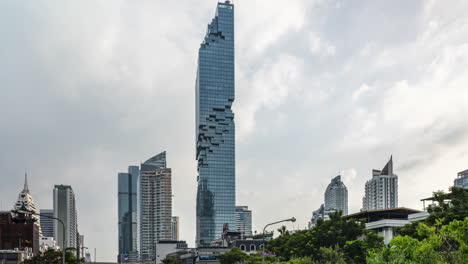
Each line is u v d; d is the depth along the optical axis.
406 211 95.50
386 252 32.56
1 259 113.69
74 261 87.00
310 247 76.69
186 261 150.25
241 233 169.38
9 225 142.25
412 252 31.27
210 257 137.25
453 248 35.56
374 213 96.31
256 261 83.69
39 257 85.12
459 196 61.34
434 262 30.94
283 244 90.44
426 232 34.47
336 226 77.94
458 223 32.19
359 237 87.56
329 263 65.56
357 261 71.12
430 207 65.62
